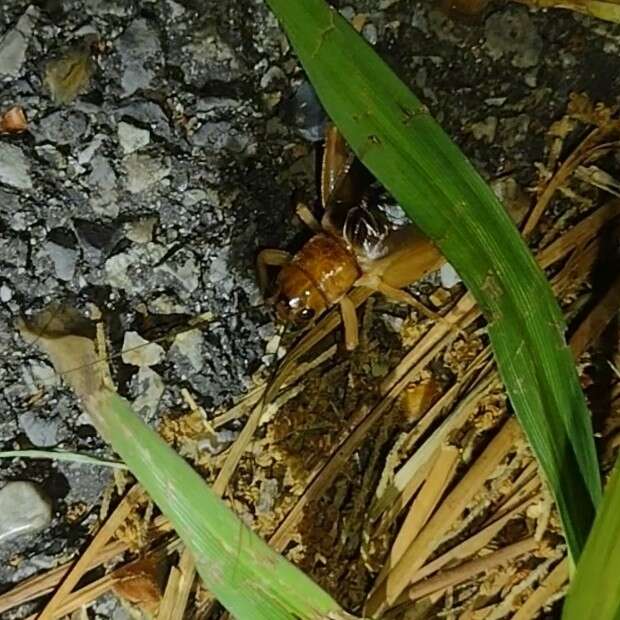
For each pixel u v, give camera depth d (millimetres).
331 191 150
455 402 151
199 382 150
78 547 147
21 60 148
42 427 147
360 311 152
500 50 153
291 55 151
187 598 146
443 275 152
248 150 151
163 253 149
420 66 152
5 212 147
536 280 120
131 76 149
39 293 147
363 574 149
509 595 149
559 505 122
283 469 150
